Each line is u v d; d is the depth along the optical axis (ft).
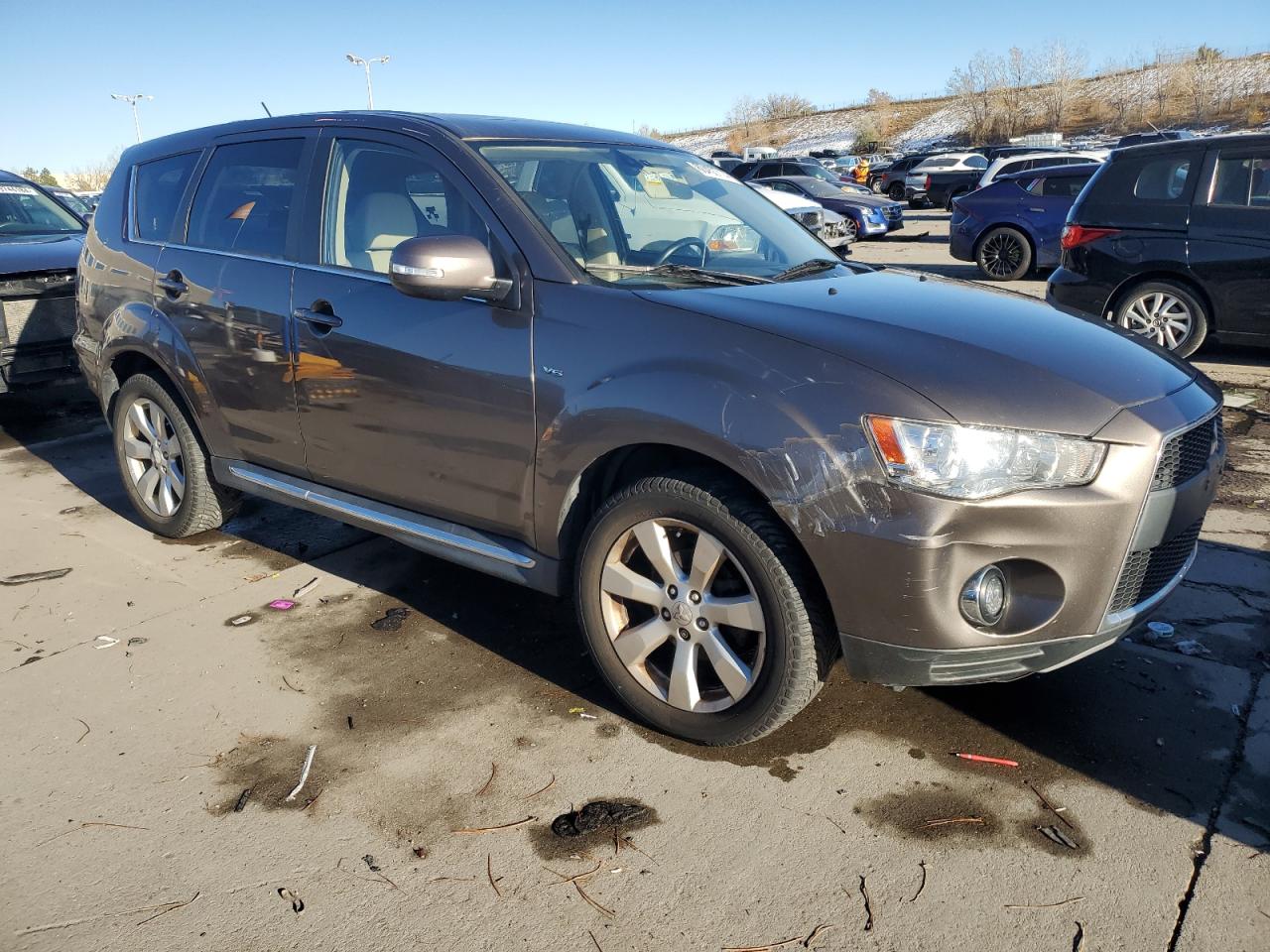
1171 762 9.04
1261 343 23.54
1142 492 8.00
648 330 8.98
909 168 113.70
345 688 10.52
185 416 14.03
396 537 11.35
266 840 8.14
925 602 7.85
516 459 9.80
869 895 7.46
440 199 10.70
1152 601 8.79
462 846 8.07
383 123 11.50
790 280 10.56
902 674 8.25
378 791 8.77
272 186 12.51
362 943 7.06
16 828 8.29
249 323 12.14
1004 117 201.16
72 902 7.45
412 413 10.55
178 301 13.20
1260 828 8.13
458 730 9.72
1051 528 7.79
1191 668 10.61
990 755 9.20
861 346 8.33
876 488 7.80
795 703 8.58
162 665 11.03
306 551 14.40
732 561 8.63
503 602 12.60
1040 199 41.39
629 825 8.29
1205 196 23.62
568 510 9.65
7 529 15.53
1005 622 8.13
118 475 18.48
